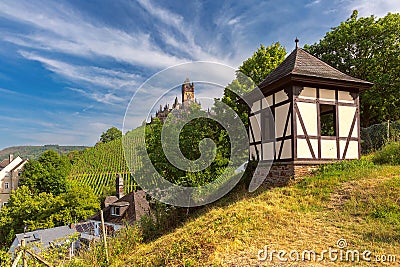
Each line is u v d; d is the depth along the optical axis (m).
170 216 11.87
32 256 9.08
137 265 8.11
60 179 46.16
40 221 31.56
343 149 12.56
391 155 12.71
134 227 11.86
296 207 9.05
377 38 20.59
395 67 20.39
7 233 33.69
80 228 27.16
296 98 12.08
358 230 7.11
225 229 8.12
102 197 35.75
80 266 9.09
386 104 20.17
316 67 12.84
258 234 7.46
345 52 21.48
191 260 6.77
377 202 8.38
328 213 8.38
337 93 12.74
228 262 6.18
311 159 11.99
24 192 36.47
